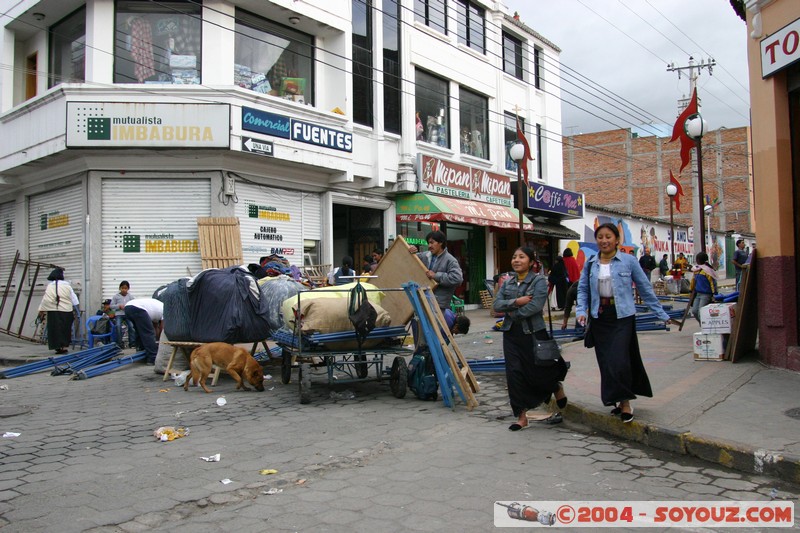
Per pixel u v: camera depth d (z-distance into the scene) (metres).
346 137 15.20
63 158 13.55
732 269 45.91
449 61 19.45
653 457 5.03
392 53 17.39
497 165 21.64
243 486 4.42
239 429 6.08
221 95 13.02
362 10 16.61
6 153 14.70
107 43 13.38
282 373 8.75
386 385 8.38
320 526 3.72
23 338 15.10
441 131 19.34
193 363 8.20
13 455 5.21
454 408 6.84
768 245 7.63
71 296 12.62
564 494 4.22
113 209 13.37
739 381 6.89
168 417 6.66
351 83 15.78
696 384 6.82
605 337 5.61
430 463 4.94
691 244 39.62
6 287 15.74
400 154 17.41
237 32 14.12
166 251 13.41
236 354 8.13
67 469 4.82
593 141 49.84
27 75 15.66
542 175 24.80
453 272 7.76
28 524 3.74
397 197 17.77
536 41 24.33
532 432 5.86
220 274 9.05
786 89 7.49
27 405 7.48
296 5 14.40
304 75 15.63
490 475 4.62
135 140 12.59
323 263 15.57
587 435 5.72
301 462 5.00
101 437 5.81
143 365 10.83
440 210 16.83
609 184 49.31
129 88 12.83
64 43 14.80
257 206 14.13
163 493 4.28
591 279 5.66
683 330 12.17
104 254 13.31
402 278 8.09
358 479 4.58
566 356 9.31
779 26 7.30
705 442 4.93
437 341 6.92
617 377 5.43
